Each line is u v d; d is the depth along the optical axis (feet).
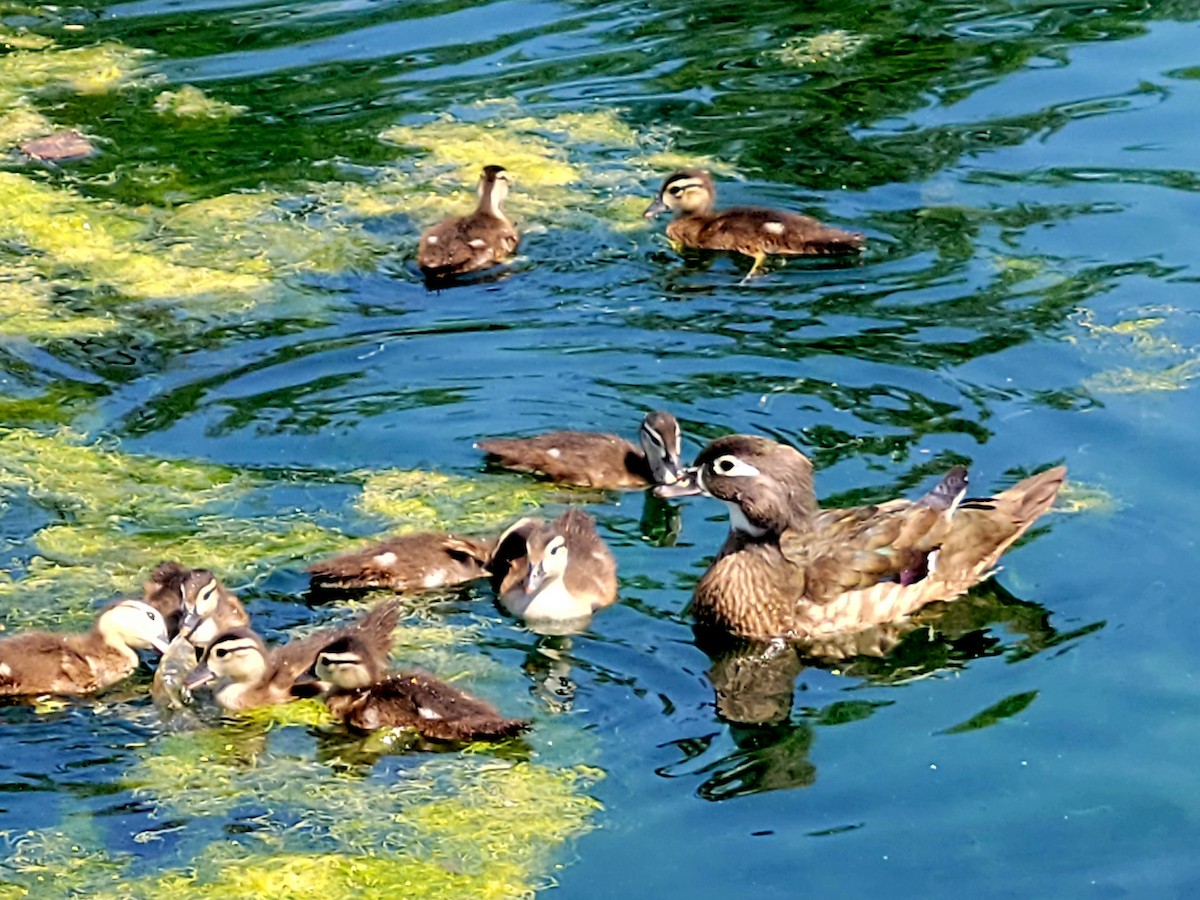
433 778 35.88
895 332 52.65
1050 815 34.73
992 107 66.64
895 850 33.86
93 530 44.32
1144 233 57.88
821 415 48.73
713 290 55.47
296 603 41.68
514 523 42.88
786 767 36.29
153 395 50.44
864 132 65.05
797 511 42.14
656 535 45.01
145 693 38.99
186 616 39.34
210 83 69.41
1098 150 63.31
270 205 60.80
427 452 47.88
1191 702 37.88
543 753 36.70
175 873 33.14
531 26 74.18
